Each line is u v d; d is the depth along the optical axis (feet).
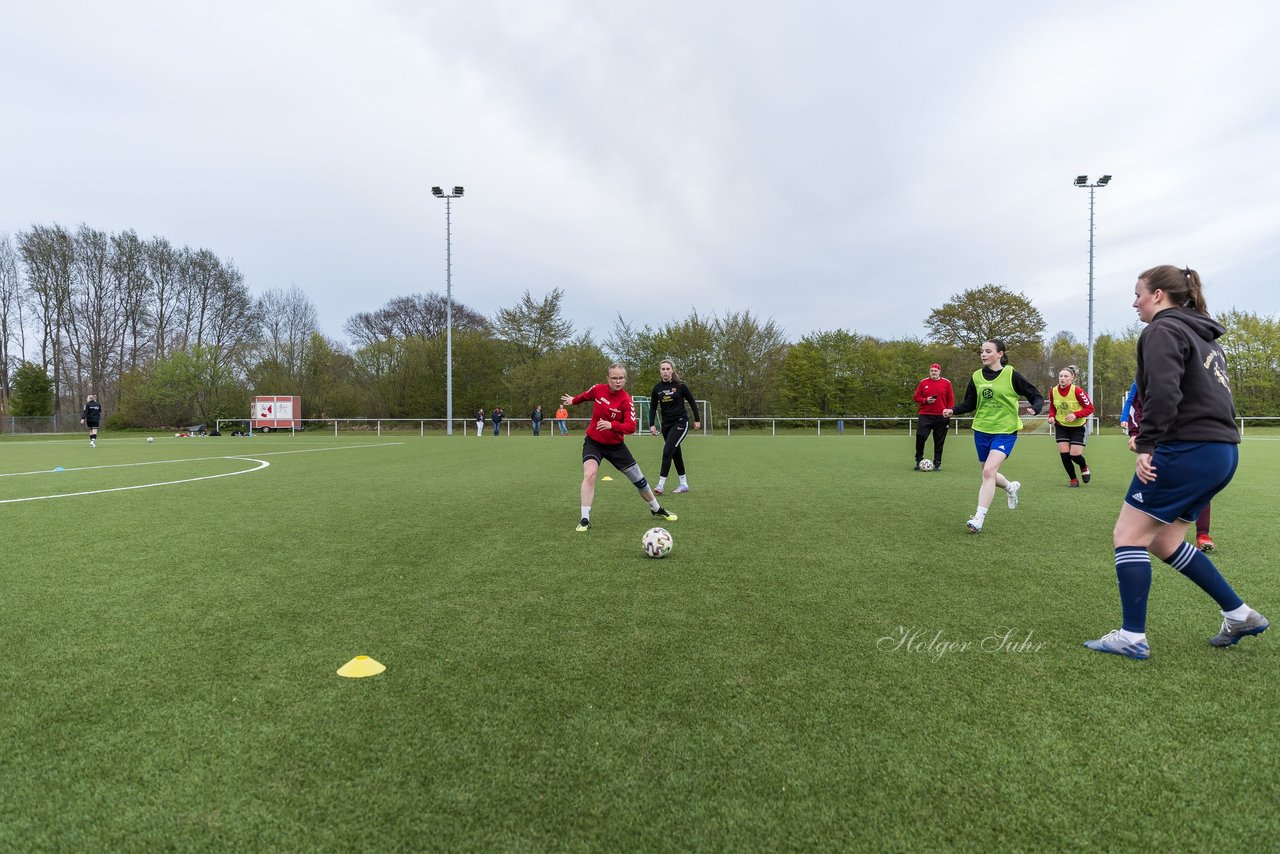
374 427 138.92
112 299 148.56
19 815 6.23
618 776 6.84
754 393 131.54
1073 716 8.06
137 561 16.47
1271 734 7.61
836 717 8.07
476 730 7.80
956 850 5.71
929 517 22.93
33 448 70.79
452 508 25.36
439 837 5.90
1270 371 123.54
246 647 10.52
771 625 11.51
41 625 11.57
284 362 144.66
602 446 21.30
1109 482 34.09
